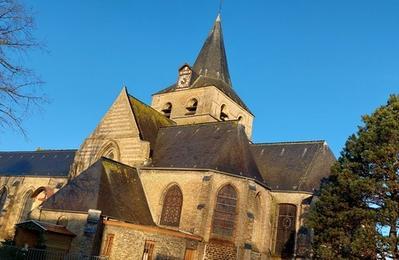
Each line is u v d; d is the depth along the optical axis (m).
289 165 39.69
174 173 34.00
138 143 37.06
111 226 27.58
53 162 53.59
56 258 24.77
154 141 39.41
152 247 28.11
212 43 53.19
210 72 51.19
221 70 51.75
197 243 30.19
